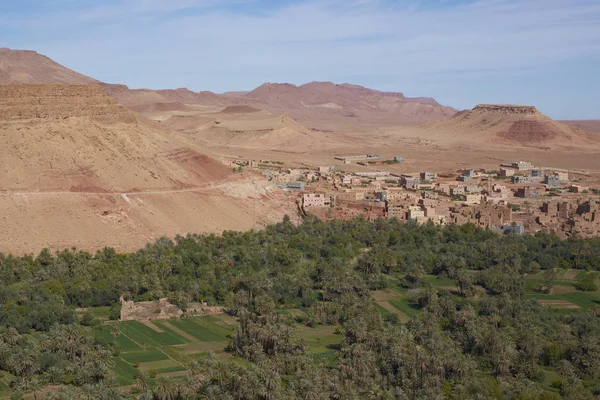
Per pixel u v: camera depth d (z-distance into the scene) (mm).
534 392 160375
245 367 160000
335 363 172375
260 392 149000
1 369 161625
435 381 160250
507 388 162250
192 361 163625
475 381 160625
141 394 149000
